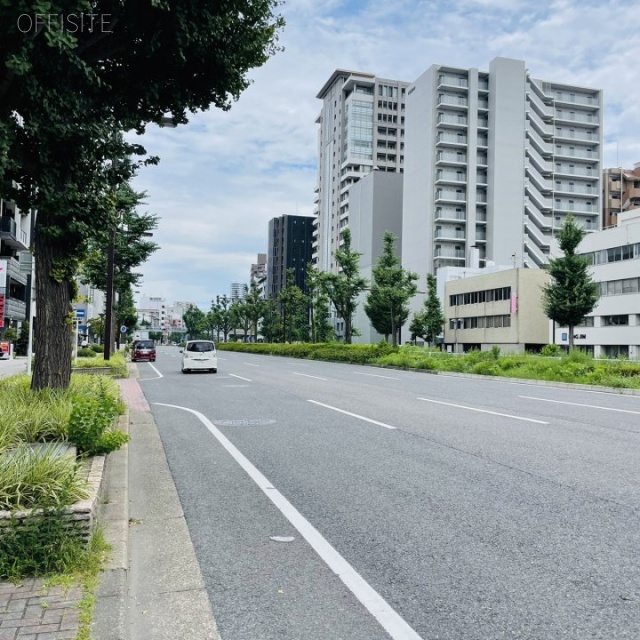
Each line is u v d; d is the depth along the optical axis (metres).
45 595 2.96
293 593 3.28
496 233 74.56
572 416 10.52
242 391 15.95
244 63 7.39
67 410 6.32
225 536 4.24
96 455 5.68
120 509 4.62
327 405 12.40
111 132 6.79
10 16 4.68
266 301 88.62
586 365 20.12
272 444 7.84
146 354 40.75
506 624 2.91
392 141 106.75
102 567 3.35
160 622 2.96
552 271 36.06
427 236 77.25
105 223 7.31
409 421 9.90
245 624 2.93
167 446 7.89
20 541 3.27
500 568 3.60
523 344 53.78
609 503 4.93
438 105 77.31
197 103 7.55
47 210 6.66
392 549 3.94
